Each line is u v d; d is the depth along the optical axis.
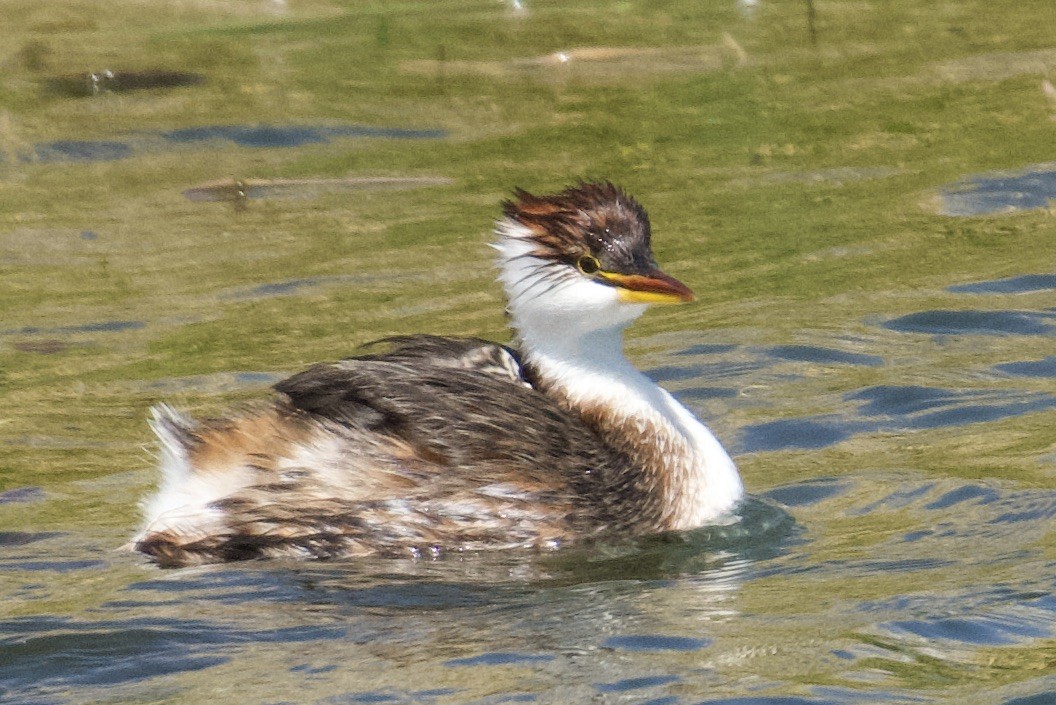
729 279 17.52
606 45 26.58
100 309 17.17
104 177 21.53
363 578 10.82
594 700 9.03
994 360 14.85
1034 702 8.90
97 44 27.02
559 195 12.38
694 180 20.80
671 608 10.29
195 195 20.84
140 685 9.32
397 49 26.98
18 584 10.77
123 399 14.79
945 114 23.00
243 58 26.55
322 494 11.22
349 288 17.56
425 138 22.89
